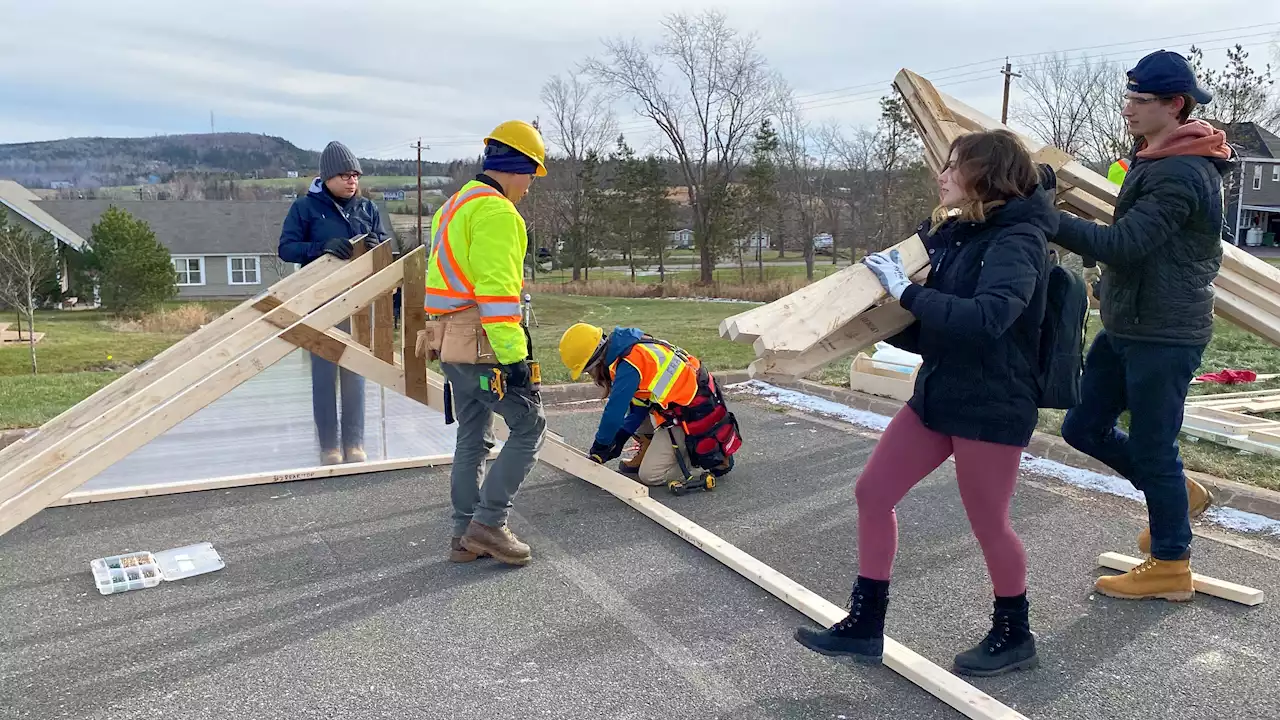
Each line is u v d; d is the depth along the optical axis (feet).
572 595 12.05
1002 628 9.79
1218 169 10.75
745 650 10.45
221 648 10.48
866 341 10.71
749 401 25.75
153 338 63.21
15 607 11.62
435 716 8.96
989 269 8.68
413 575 12.76
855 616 9.59
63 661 10.16
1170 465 11.33
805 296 9.98
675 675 9.83
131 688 9.54
